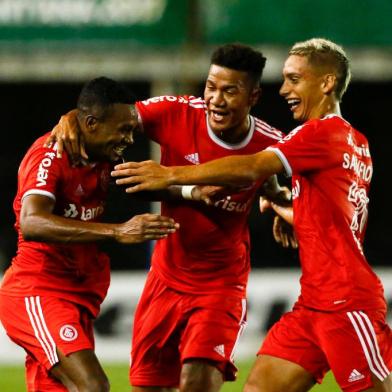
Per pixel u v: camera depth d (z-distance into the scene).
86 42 50.59
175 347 23.27
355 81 59.44
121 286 41.41
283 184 49.06
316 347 20.06
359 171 20.20
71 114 20.44
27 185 19.84
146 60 50.94
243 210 22.44
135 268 54.88
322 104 20.23
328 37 50.00
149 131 22.59
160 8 50.16
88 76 51.62
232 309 22.59
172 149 22.39
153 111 22.41
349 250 19.73
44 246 20.50
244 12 49.84
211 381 22.03
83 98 20.23
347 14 49.97
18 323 20.50
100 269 21.27
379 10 50.03
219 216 22.27
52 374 20.19
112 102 20.11
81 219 20.75
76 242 19.27
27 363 21.08
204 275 22.64
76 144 20.02
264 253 56.56
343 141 19.73
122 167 19.27
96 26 50.47
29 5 50.59
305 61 20.14
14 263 21.12
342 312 19.58
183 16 50.03
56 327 20.02
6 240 57.00
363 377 19.55
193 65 50.34
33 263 20.62
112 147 20.36
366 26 50.12
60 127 20.22
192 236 22.41
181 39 50.22
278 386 20.16
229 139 22.05
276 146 19.53
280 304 41.44
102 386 19.39
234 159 19.28
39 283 20.53
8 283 20.92
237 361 39.34
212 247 22.50
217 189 21.14
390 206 60.50
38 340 20.09
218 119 21.47
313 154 19.45
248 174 19.20
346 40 50.12
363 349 19.52
